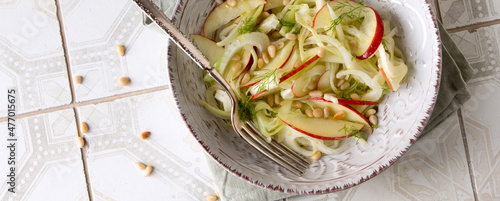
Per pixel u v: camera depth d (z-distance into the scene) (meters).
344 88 0.51
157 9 0.46
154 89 0.58
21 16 0.60
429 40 0.49
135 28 0.59
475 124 0.56
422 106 0.49
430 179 0.56
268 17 0.52
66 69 0.59
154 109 0.58
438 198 0.56
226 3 0.52
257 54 0.52
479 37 0.57
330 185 0.50
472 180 0.56
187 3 0.51
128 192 0.58
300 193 0.50
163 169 0.58
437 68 0.49
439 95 0.54
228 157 0.51
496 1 0.57
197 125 0.50
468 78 0.55
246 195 0.55
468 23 0.57
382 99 0.52
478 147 0.56
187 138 0.58
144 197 0.58
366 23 0.50
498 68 0.56
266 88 0.51
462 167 0.56
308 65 0.51
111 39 0.59
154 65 0.58
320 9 0.51
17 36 0.60
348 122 0.52
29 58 0.60
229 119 0.54
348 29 0.51
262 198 0.55
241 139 0.54
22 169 0.59
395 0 0.51
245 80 0.51
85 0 0.59
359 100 0.51
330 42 0.51
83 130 0.58
